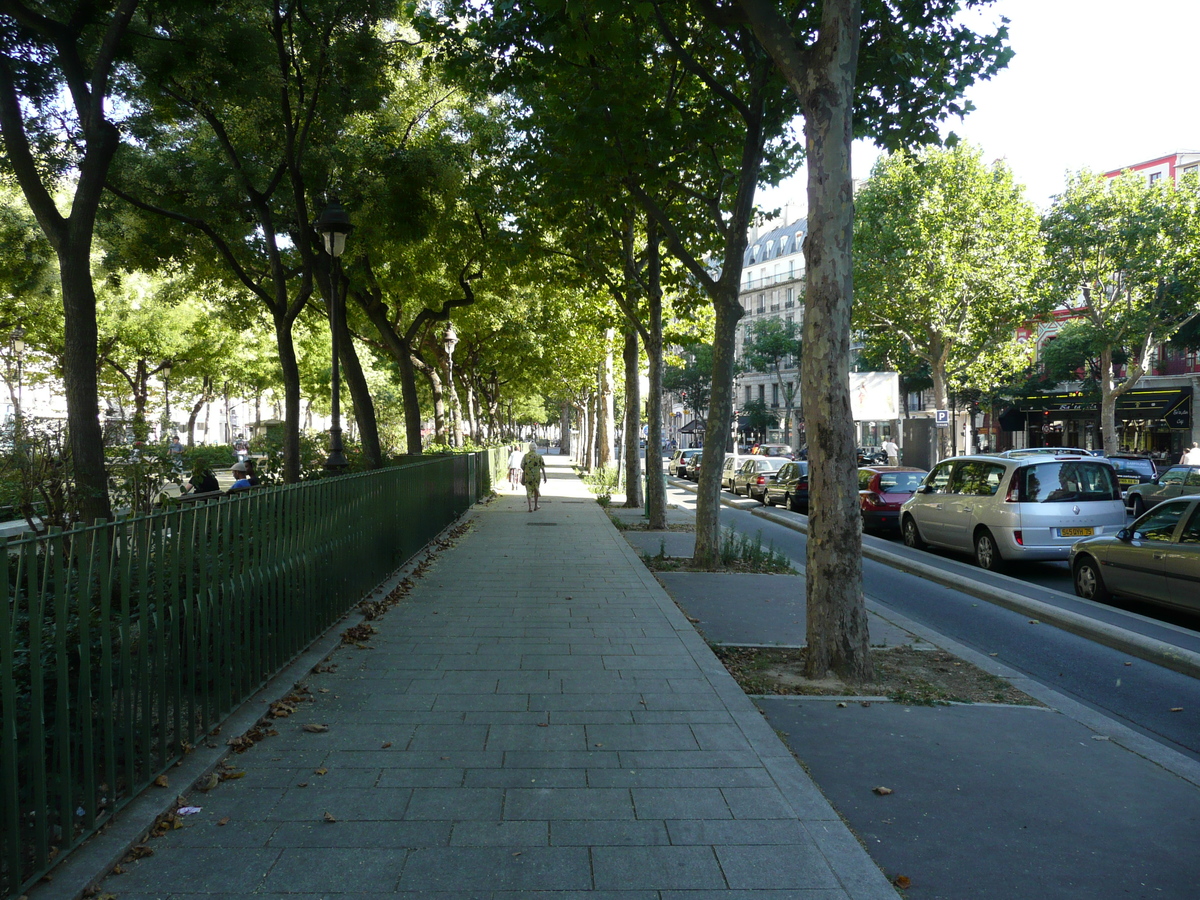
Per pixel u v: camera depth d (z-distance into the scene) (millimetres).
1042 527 12883
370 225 13812
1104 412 40125
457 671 6465
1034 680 6891
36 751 3246
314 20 11305
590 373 40688
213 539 5059
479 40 10984
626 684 6141
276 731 5078
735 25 8273
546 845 3688
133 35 9227
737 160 13094
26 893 3164
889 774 4699
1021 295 34469
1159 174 47219
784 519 21047
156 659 4309
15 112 7281
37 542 3295
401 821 3895
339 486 8141
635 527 18109
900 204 34156
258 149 12930
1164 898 3438
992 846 3869
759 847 3695
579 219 16109
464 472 21203
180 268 16000
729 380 12039
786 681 6449
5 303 24406
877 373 37094
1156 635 8656
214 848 3625
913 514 16141
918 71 9906
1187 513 9406
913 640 7875
